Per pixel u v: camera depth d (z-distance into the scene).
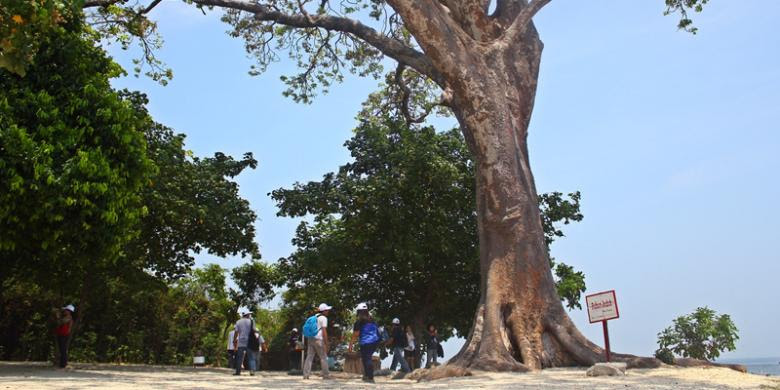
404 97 26.31
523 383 10.73
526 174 16.12
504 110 16.14
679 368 13.24
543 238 15.83
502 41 16.97
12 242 13.40
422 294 25.59
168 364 29.97
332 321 30.62
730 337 19.22
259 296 32.38
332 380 13.75
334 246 24.20
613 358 13.80
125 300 28.41
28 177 12.81
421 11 15.87
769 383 10.66
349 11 24.22
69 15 14.78
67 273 19.25
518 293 14.95
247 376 16.53
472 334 14.89
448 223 24.16
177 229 22.67
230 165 24.34
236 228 23.20
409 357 19.61
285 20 20.23
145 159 15.10
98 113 14.06
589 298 13.32
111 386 9.85
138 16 21.11
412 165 23.41
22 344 25.80
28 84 13.90
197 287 33.50
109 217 13.75
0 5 11.72
